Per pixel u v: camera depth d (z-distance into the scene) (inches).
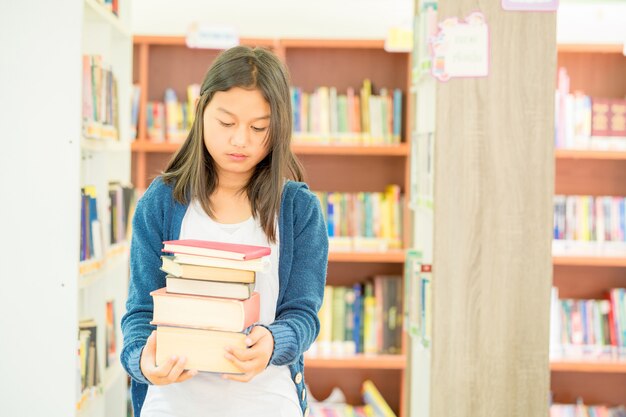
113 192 124.8
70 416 100.8
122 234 129.6
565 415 174.7
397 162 189.0
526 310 117.3
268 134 64.3
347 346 177.2
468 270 117.0
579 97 171.2
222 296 60.2
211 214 67.0
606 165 181.9
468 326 117.3
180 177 68.2
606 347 169.2
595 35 196.1
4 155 100.9
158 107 183.2
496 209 117.1
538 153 117.0
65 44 101.0
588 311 169.8
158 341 60.7
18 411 101.0
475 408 117.2
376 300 177.9
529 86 116.6
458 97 116.7
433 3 130.9
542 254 117.3
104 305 118.5
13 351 100.9
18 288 101.0
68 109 101.1
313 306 66.2
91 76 108.8
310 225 68.7
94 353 112.9
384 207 179.2
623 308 169.2
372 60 189.5
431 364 117.4
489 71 116.7
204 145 66.6
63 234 101.2
